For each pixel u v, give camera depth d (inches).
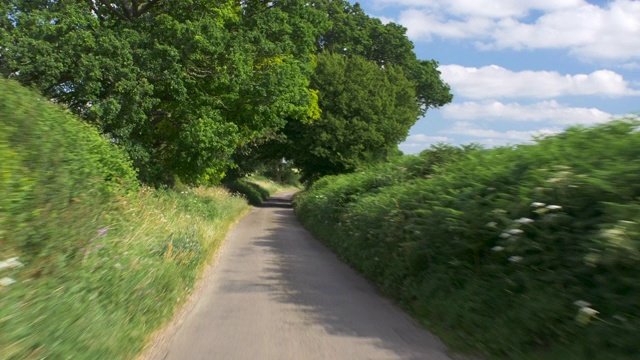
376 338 262.5
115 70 638.5
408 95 1604.3
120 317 239.6
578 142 256.8
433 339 261.0
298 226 952.3
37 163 249.9
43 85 609.3
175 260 368.5
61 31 624.4
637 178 197.5
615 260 183.2
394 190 456.1
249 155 1658.5
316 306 335.6
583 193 213.8
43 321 184.4
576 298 201.8
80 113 657.0
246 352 238.8
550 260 222.7
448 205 319.0
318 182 1179.9
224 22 791.7
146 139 781.9
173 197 705.6
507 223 243.1
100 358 197.9
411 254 341.7
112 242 303.3
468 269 289.0
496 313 244.8
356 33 1798.7
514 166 280.7
